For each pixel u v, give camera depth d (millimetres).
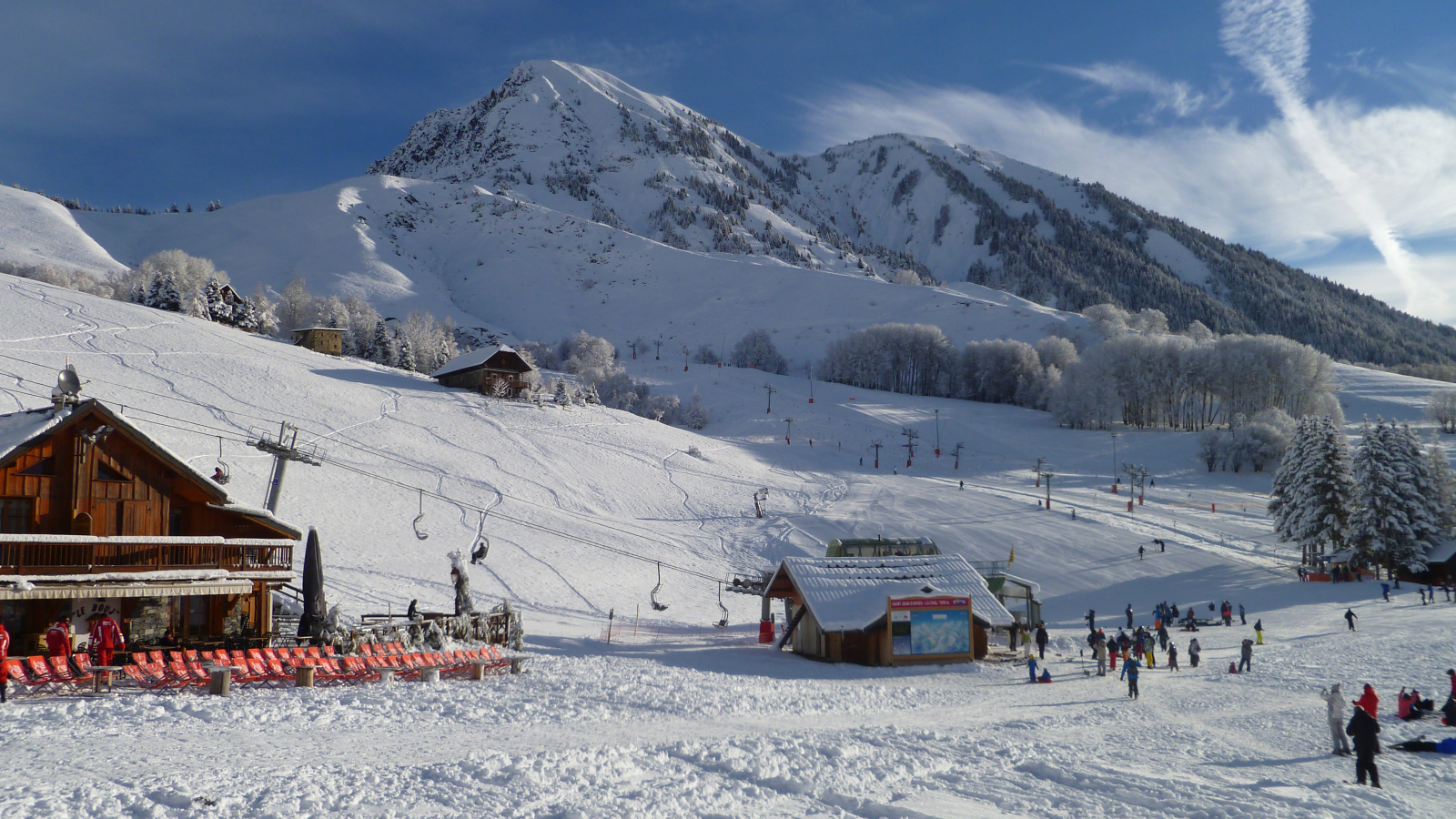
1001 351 198375
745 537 76688
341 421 85500
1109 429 159250
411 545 58906
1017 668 38750
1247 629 51250
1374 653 36594
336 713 19234
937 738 19766
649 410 145500
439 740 16891
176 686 21438
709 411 158000
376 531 60406
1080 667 39250
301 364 105688
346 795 12211
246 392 86938
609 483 87125
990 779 15695
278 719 18234
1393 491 66688
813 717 23406
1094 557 74000
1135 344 168375
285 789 12266
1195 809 14039
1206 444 126000
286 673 23609
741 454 114938
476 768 14008
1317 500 69000
